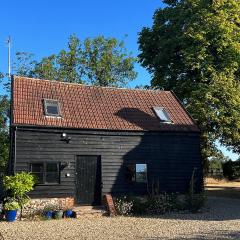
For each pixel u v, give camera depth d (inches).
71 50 1780.3
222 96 1154.0
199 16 1185.4
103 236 604.7
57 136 871.7
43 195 840.3
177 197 927.7
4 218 779.4
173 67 1275.8
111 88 1043.9
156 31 1332.4
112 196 893.8
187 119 1011.9
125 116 962.7
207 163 1304.1
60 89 975.0
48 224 727.7
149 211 856.9
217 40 1174.3
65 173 864.9
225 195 1288.1
